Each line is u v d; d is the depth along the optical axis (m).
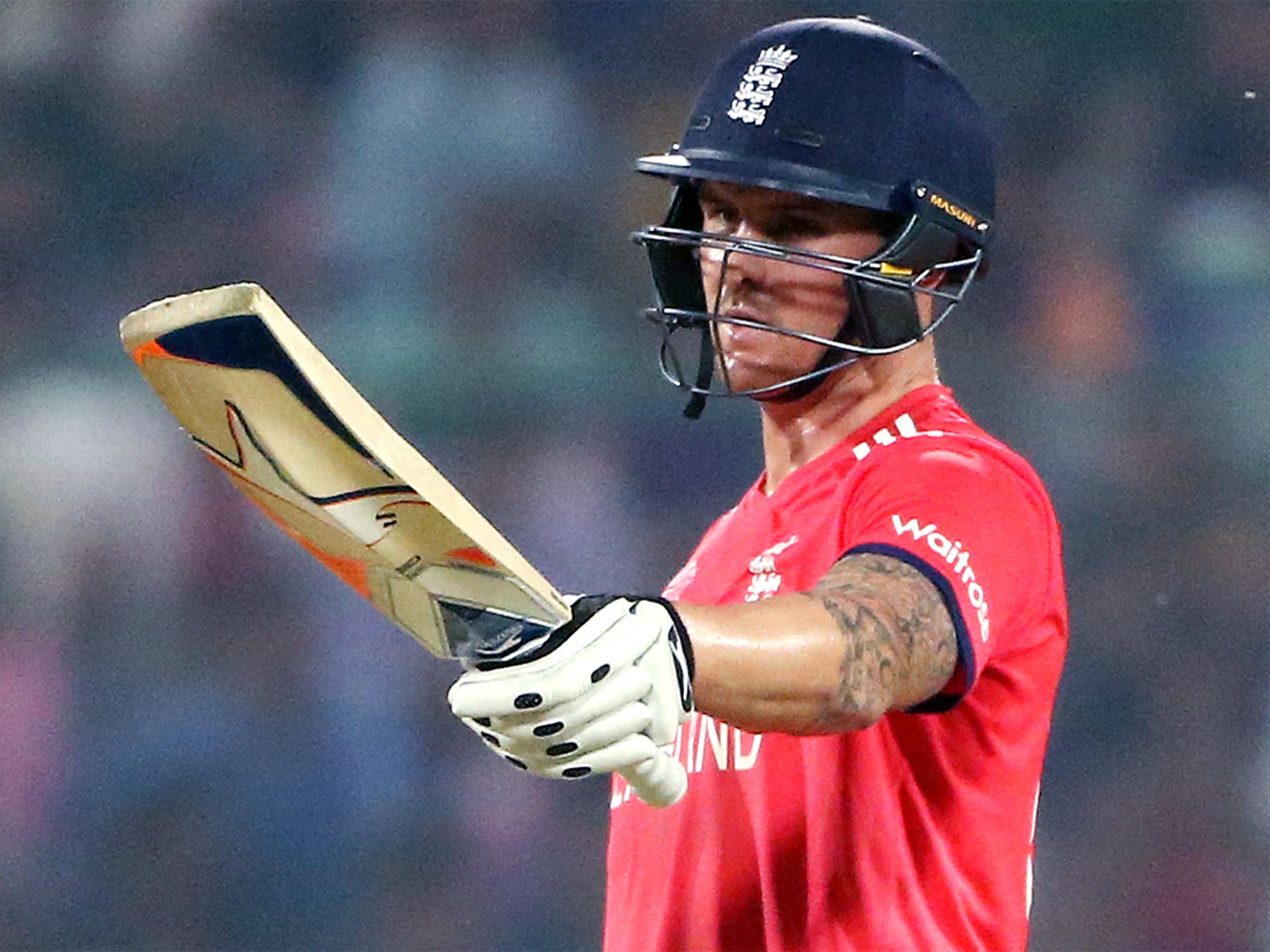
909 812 6.37
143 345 4.55
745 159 6.79
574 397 21.36
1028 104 22.08
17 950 18.75
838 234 6.78
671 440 20.91
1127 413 21.14
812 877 6.35
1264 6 22.08
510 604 4.79
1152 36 22.14
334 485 4.73
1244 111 21.92
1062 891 18.89
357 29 22.70
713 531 7.45
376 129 22.42
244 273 22.22
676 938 6.70
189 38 22.59
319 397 4.50
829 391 6.89
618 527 20.64
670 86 22.59
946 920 6.37
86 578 20.00
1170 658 20.05
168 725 19.44
